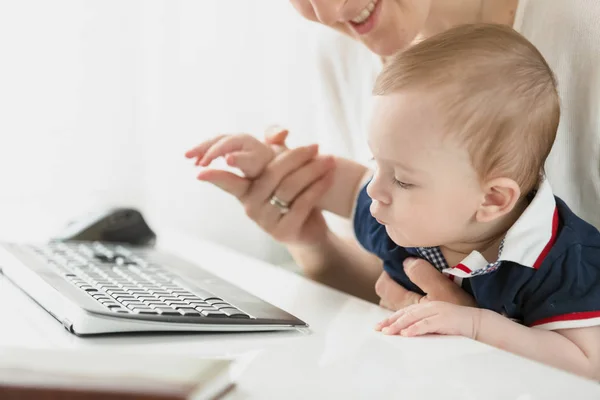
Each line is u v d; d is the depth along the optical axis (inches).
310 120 65.4
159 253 45.8
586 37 42.9
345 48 53.4
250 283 42.8
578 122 43.8
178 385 23.1
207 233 64.6
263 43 64.6
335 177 47.1
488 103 35.8
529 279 37.1
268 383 27.2
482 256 37.5
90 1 59.3
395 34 42.1
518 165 36.7
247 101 64.7
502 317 35.4
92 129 60.5
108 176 61.3
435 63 36.5
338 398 26.0
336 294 41.0
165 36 61.8
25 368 24.0
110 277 38.1
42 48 58.1
